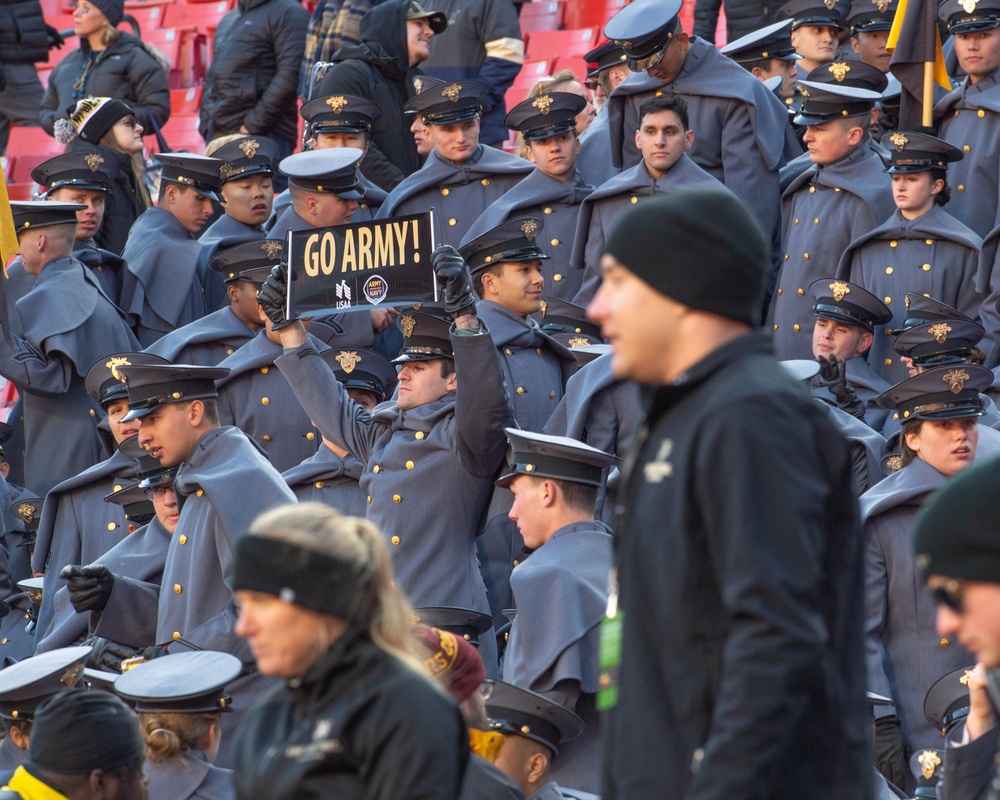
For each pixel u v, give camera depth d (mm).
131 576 21281
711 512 7891
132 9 54188
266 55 36531
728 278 8305
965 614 7719
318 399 20328
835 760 7973
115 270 28531
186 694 15320
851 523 8242
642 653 8180
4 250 25516
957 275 24375
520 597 16609
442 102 27734
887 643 19500
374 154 30172
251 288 25406
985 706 11789
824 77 27656
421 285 18500
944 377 19266
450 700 8836
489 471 19062
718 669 7926
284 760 8648
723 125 26891
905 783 18953
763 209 26703
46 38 45469
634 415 20703
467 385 18328
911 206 24625
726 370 8219
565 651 16031
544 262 26609
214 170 28531
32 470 27656
